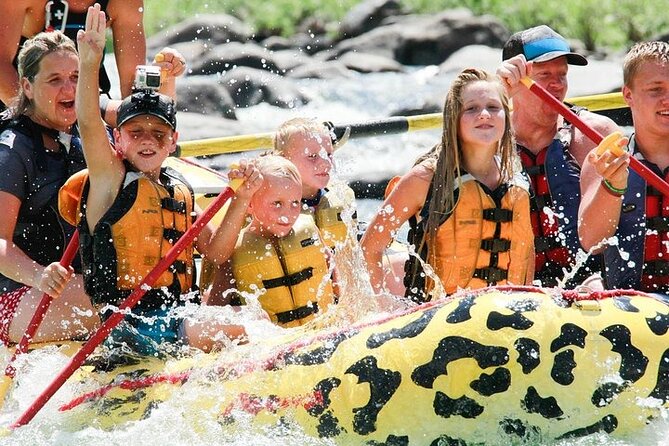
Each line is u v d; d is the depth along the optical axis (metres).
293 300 12.70
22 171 12.91
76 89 12.23
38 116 13.20
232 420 11.13
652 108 12.80
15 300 12.98
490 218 12.72
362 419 10.79
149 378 11.66
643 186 12.90
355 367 10.88
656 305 11.00
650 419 10.74
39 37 13.18
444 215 12.70
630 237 12.92
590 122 14.52
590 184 12.98
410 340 10.80
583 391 10.63
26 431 11.52
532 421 10.67
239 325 11.99
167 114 12.28
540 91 12.92
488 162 12.84
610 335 10.70
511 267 12.94
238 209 12.39
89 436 11.39
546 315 10.72
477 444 10.70
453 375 10.65
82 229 12.26
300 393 11.02
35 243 13.20
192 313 12.20
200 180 16.06
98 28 11.52
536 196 14.29
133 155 12.26
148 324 12.14
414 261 13.07
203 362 11.63
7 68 14.62
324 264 12.94
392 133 18.00
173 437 11.18
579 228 12.80
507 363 10.59
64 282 11.92
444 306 10.93
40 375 12.23
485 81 12.57
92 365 12.20
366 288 12.35
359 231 14.92
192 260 13.02
